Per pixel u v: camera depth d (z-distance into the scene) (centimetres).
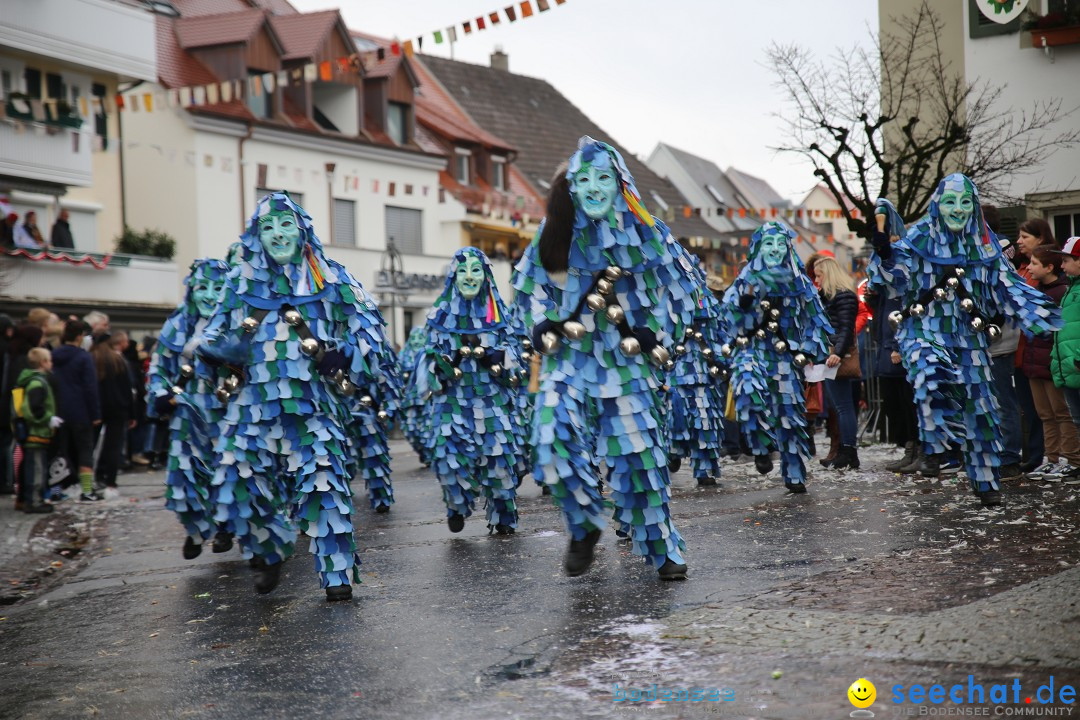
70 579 818
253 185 3522
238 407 665
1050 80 1959
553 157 5159
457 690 443
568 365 611
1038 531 686
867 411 1552
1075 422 891
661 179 5903
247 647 550
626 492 612
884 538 702
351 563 649
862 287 1245
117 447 1431
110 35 3025
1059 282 959
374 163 3944
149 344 1748
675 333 624
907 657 429
